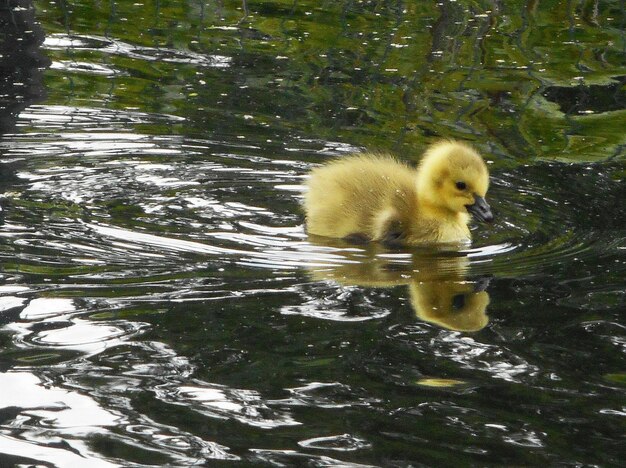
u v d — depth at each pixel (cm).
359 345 848
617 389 783
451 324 894
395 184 1244
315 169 1267
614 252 1088
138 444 708
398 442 712
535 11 2084
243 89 1673
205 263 1034
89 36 1928
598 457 694
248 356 827
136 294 944
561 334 877
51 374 795
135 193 1243
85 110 1551
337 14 2080
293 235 1141
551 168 1377
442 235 1174
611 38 1931
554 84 1714
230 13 2083
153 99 1612
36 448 702
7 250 1042
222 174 1324
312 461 688
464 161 1202
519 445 709
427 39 1934
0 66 1745
